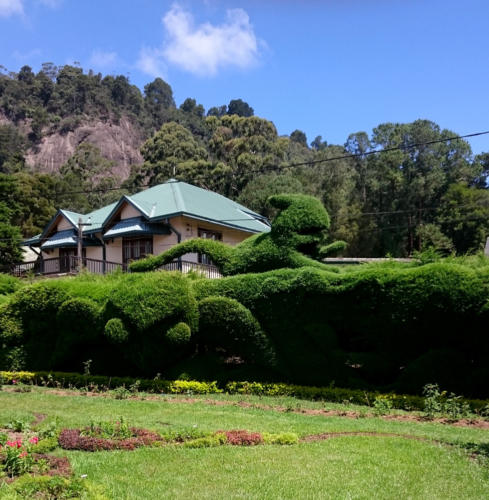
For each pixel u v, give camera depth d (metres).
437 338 11.48
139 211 25.34
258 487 5.84
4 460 6.44
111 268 26.70
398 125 50.19
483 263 12.40
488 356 11.09
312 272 12.73
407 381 11.50
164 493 5.65
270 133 64.31
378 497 5.56
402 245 46.16
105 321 14.01
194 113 147.75
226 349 13.71
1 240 30.06
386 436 8.09
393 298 11.64
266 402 11.35
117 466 6.58
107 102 147.12
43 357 15.37
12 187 34.41
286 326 12.97
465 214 43.50
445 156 48.94
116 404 11.02
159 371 13.69
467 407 10.05
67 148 134.62
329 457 6.93
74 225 29.00
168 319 13.20
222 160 60.38
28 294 15.38
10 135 110.94
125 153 139.12
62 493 5.47
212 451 7.27
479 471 6.44
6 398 11.91
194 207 26.17
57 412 10.16
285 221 14.04
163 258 15.33
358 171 54.31
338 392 11.43
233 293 13.61
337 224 46.62
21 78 151.88
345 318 12.41
